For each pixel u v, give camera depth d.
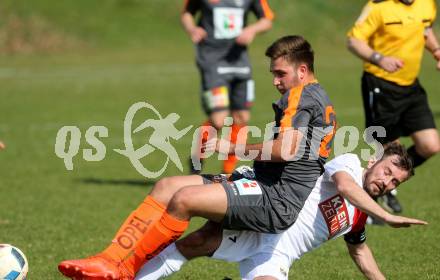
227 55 37.84
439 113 61.75
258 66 102.19
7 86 83.62
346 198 17.94
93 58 114.06
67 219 30.20
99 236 27.58
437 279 22.23
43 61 110.56
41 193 35.44
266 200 18.11
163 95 76.19
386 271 23.19
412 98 30.70
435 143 30.50
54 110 65.56
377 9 30.27
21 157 45.25
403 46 30.39
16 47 118.94
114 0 135.25
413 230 28.12
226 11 37.59
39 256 24.86
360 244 19.97
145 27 130.88
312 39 134.62
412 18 30.27
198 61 38.16
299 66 18.72
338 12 145.12
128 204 33.09
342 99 71.19
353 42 30.02
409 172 18.45
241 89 38.56
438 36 130.50
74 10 130.12
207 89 37.84
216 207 17.84
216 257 19.08
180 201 17.69
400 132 31.45
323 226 18.91
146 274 18.75
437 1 138.12
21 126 57.12
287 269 18.78
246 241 18.94
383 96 30.72
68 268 17.45
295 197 18.31
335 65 104.12
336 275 22.80
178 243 18.91
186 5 38.38
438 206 31.95
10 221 29.86
